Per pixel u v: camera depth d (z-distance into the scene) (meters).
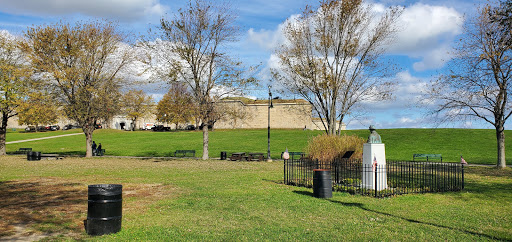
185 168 26.52
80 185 16.95
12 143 58.91
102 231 8.24
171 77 32.34
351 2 29.59
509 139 47.22
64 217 10.09
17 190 15.30
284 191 14.81
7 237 8.05
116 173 22.97
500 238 8.09
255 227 9.00
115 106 37.09
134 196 13.80
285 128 84.75
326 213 10.59
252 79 33.69
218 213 10.63
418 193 14.38
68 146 53.88
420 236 8.17
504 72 25.58
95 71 36.97
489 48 25.08
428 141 48.81
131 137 65.50
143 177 20.59
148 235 8.21
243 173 22.61
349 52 30.39
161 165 29.20
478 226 9.18
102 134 72.56
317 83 30.16
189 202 12.37
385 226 9.09
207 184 17.27
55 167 27.23
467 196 13.73
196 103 33.44
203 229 8.80
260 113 87.50
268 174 21.84
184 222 9.52
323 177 13.24
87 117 36.34
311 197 13.31
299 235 8.25
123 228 8.82
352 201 12.48
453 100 27.47
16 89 37.50
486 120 27.14
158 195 14.03
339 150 24.75
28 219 9.81
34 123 38.28
